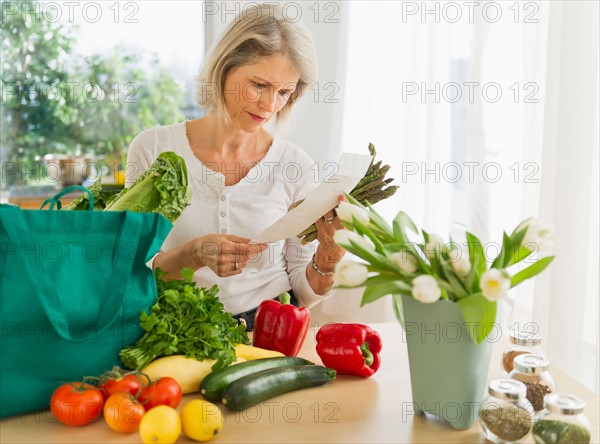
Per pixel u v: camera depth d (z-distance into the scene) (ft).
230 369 3.85
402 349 4.78
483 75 7.55
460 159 8.62
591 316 6.74
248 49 5.37
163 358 3.87
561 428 3.22
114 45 11.35
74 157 11.49
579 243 6.52
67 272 3.65
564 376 4.35
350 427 3.61
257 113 5.53
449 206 8.61
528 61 7.13
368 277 3.56
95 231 3.71
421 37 8.85
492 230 7.69
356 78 9.68
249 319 5.85
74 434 3.47
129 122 11.67
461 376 3.57
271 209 6.02
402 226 3.78
